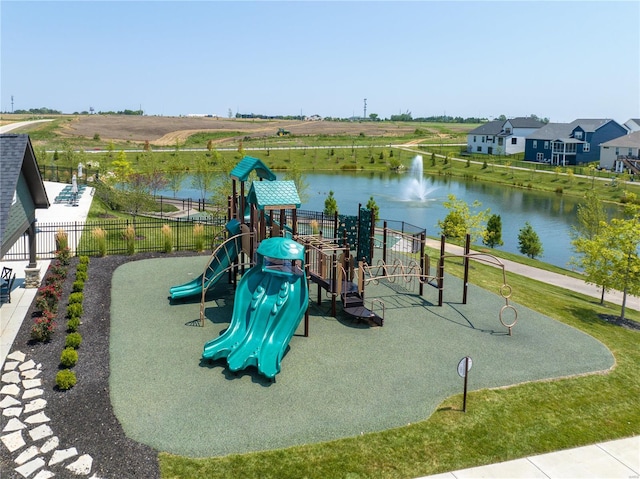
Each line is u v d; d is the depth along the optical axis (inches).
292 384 505.0
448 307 748.0
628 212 824.3
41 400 459.5
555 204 2203.5
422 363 559.5
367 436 425.1
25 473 366.3
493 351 597.9
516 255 1245.1
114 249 1015.0
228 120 7278.5
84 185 1876.2
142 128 5132.9
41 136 3924.7
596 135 3398.1
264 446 406.9
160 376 512.7
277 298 573.0
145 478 366.3
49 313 603.8
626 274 753.0
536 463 405.4
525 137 3681.1
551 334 658.8
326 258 738.2
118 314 673.6
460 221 1163.9
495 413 467.2
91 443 402.0
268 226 786.8
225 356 540.7
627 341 658.8
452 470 391.9
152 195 1765.5
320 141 4606.3
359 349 591.2
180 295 722.8
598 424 460.8
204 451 398.0
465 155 3937.0
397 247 1156.5
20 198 690.8
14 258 925.8
